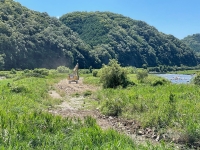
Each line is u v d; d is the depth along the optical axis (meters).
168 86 22.98
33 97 18.64
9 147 7.09
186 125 10.53
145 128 11.63
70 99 22.28
